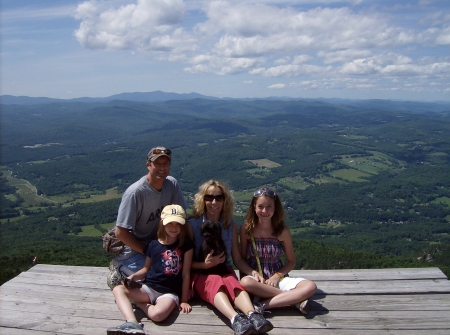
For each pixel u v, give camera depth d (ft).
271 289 10.96
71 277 13.55
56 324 10.24
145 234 11.92
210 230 11.14
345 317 10.61
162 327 10.04
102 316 10.70
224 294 10.58
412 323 10.26
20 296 11.98
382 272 13.83
